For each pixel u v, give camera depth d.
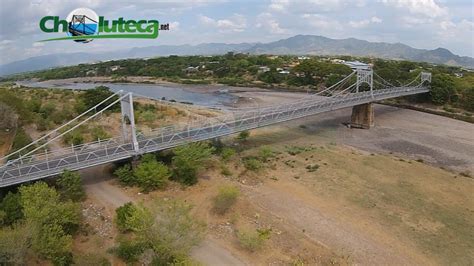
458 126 68.69
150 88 130.50
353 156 50.19
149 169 36.31
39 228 24.55
